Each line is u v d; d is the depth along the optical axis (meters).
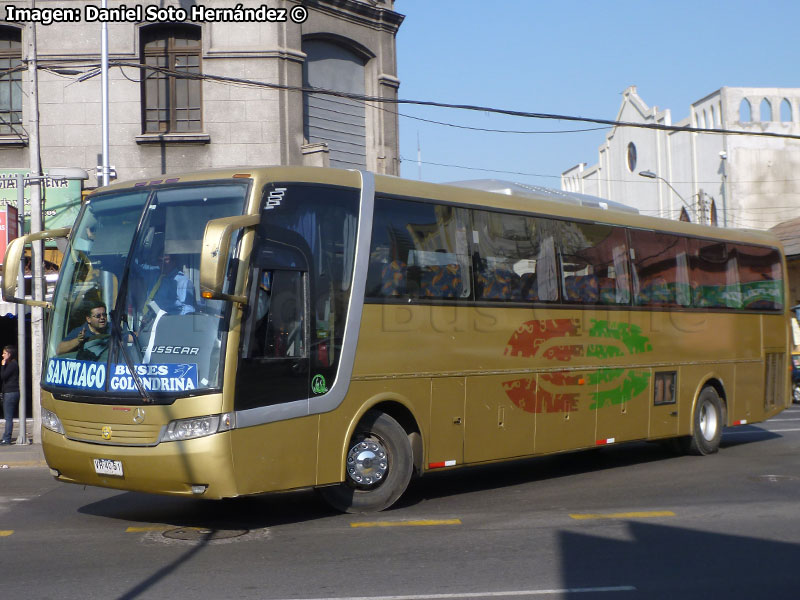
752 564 7.74
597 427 12.98
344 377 9.59
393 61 25.06
